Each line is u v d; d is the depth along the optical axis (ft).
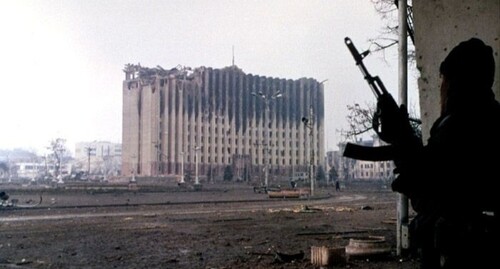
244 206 124.36
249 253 39.73
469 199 5.89
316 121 529.45
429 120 13.55
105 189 251.19
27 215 92.32
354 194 215.72
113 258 38.27
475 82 6.17
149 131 453.99
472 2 12.64
